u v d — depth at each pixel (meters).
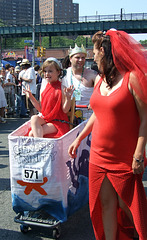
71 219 3.41
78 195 3.21
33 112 10.55
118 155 2.33
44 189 2.84
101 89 2.41
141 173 2.31
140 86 2.14
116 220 2.53
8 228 3.22
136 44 2.30
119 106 2.22
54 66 3.32
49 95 3.34
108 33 2.35
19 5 173.75
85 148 3.33
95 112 2.40
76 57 3.95
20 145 2.84
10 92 11.46
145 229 2.31
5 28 55.09
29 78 9.98
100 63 2.34
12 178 2.93
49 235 3.06
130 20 48.53
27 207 2.96
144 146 2.23
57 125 3.36
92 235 3.08
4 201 3.88
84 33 55.97
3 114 10.10
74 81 4.05
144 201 2.33
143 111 2.21
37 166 2.81
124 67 2.22
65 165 2.86
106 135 2.34
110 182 2.44
